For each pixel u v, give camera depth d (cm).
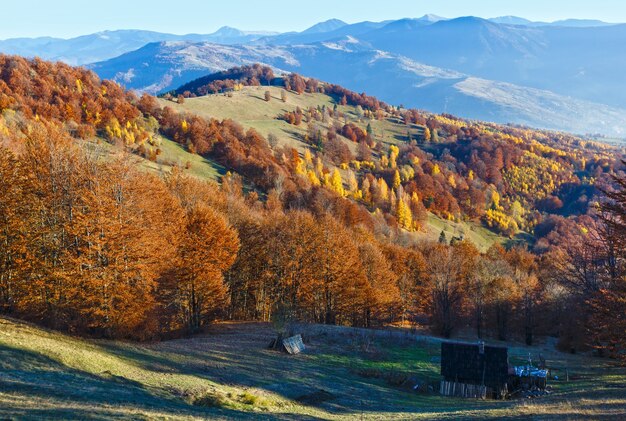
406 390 4894
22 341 3556
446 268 8750
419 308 10150
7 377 2792
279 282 7544
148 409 2625
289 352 5597
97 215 4506
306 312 7762
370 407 3916
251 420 2797
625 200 3672
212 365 4488
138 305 4694
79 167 4897
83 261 4388
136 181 5191
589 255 5562
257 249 7769
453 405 4153
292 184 17262
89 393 2769
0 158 4603
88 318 4581
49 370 3142
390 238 16038
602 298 4212
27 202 4600
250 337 6216
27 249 4500
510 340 9044
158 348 4791
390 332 7219
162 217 5981
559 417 2667
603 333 4366
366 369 5366
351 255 7856
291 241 7562
